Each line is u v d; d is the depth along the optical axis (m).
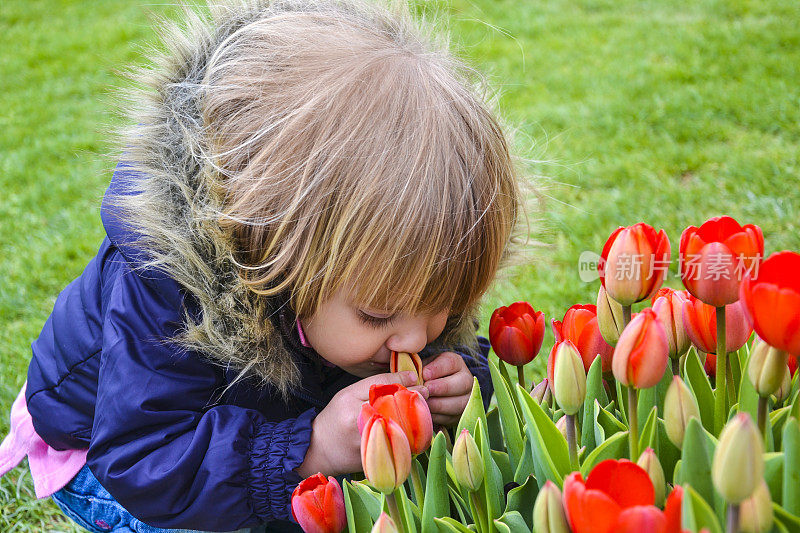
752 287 0.80
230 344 1.34
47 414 1.54
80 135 4.22
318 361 1.48
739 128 3.69
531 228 1.56
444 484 1.02
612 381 1.26
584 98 4.21
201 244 1.31
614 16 5.59
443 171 1.18
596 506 0.69
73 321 1.52
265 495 1.30
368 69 1.24
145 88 1.45
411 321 1.25
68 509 1.64
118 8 6.59
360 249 1.16
